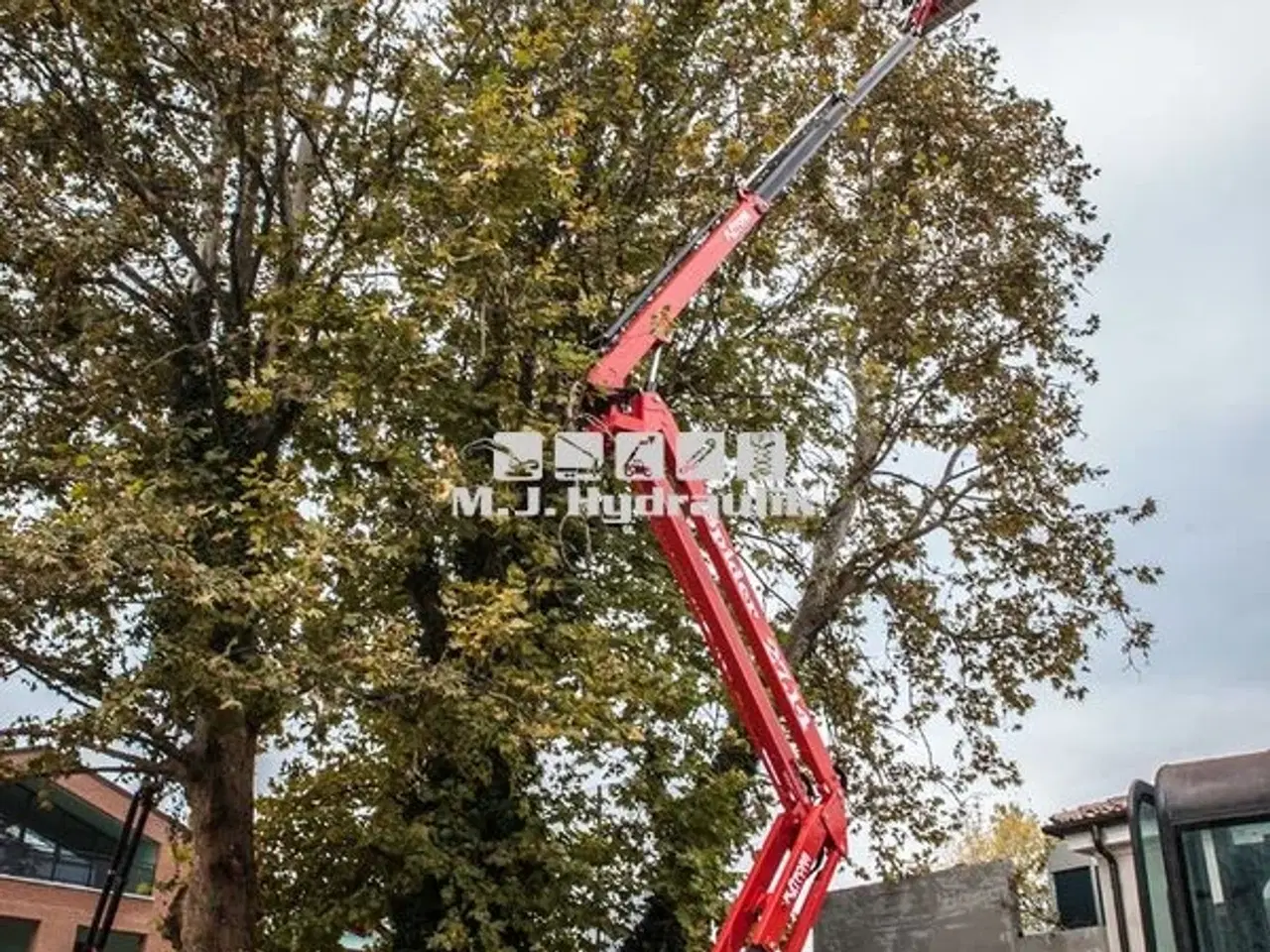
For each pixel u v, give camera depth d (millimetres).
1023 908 23750
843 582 21422
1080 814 21375
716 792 16172
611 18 16312
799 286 19297
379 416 14625
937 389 21484
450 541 15539
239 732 14258
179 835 17969
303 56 14258
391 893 16438
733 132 16953
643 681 14273
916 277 20938
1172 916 7203
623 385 12023
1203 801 7258
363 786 17656
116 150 14883
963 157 21391
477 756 15102
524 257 15406
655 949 16688
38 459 13516
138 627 13742
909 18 14883
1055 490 22109
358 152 14703
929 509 21703
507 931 15898
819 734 11648
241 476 13164
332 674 12406
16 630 13094
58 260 13664
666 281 12531
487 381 15078
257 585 11805
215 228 15688
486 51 15414
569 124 13930
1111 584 22219
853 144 21047
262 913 17219
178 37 14148
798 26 17141
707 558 11906
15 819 34938
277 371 13758
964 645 22531
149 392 14977
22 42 13828
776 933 10859
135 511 11602
